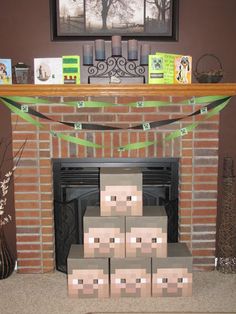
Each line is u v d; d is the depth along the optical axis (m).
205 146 2.65
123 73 2.75
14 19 2.66
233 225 2.74
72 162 2.72
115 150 2.65
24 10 2.65
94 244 2.38
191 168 2.67
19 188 2.67
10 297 2.43
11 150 2.76
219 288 2.53
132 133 2.64
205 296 2.42
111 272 2.39
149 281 2.41
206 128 2.64
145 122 2.62
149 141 2.64
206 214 2.72
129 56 2.55
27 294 2.47
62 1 2.65
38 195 2.69
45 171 2.66
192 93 2.55
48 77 2.55
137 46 2.60
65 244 2.78
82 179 2.74
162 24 2.70
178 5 2.65
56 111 2.61
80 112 2.62
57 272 2.79
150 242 2.38
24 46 2.68
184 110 2.62
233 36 2.70
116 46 2.52
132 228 2.37
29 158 2.65
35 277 2.71
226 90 2.54
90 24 2.69
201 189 2.69
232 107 2.77
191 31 2.70
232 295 2.43
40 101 2.59
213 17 2.69
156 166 2.73
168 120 2.62
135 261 2.38
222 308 2.27
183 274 2.40
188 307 2.29
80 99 2.60
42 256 2.75
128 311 2.25
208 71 2.54
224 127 2.79
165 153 2.66
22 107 2.60
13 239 2.88
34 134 2.63
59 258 2.80
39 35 2.68
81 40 2.70
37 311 2.25
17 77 2.55
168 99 2.61
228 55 2.72
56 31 2.68
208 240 2.75
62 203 2.72
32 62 2.70
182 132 2.63
